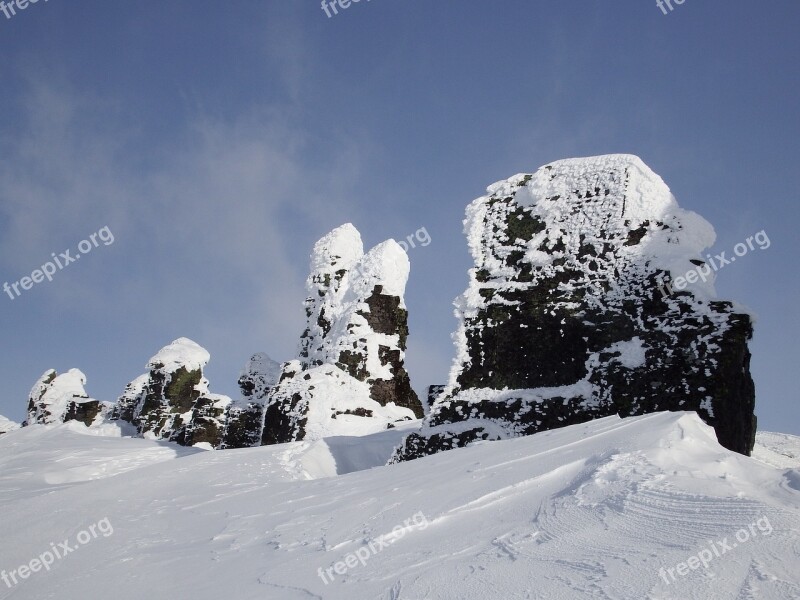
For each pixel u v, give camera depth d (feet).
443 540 21.58
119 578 26.71
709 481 20.07
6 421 160.45
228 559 26.37
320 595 19.40
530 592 15.78
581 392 46.52
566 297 50.08
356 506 29.40
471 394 51.42
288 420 78.48
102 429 120.88
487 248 55.47
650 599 14.15
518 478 25.90
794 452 58.34
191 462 54.75
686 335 43.86
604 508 19.95
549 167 54.39
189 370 130.11
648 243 47.98
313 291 97.19
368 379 81.25
